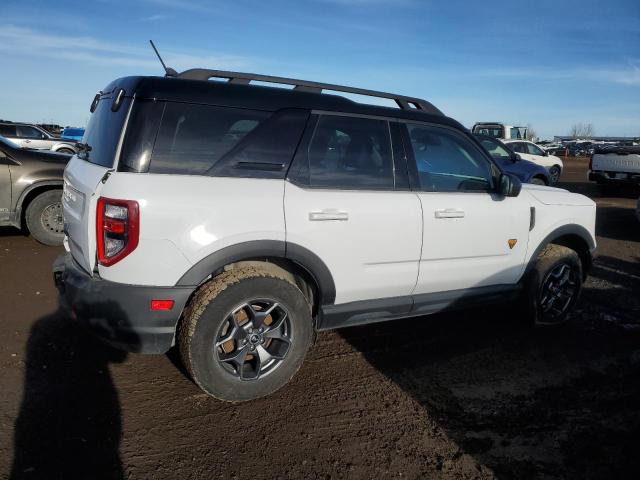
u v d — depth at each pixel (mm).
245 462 2617
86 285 2799
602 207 12688
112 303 2736
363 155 3420
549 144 57188
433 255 3652
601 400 3391
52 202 6309
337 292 3320
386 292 3537
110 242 2734
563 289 4578
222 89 3020
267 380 3121
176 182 2789
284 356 3148
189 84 2953
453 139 3865
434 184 3721
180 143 2861
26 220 6250
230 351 3068
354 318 3465
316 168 3221
